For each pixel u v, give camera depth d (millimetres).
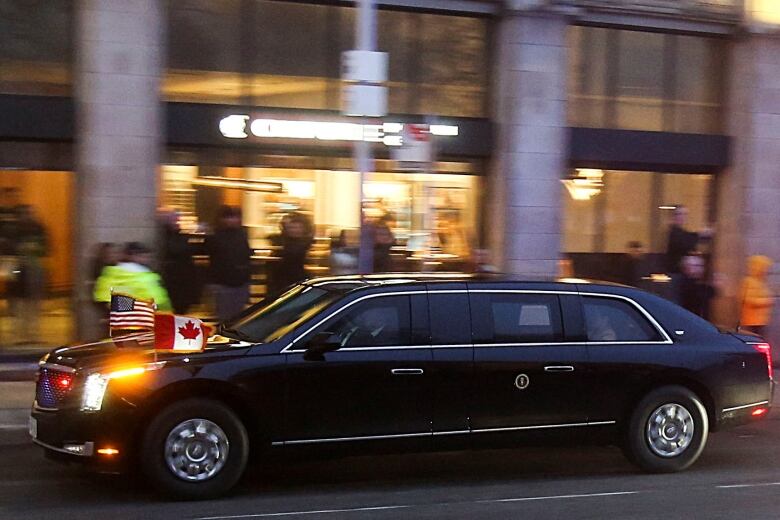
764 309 13172
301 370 6883
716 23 14594
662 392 7719
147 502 6672
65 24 11844
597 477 7637
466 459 8227
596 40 14266
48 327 12062
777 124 14852
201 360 6723
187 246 12266
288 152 12836
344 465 7926
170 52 12344
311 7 12930
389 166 13320
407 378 7090
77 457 6586
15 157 11766
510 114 13664
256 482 7320
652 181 14719
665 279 14266
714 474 7773
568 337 7551
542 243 13828
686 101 14820
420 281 7473
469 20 13695
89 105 11773
